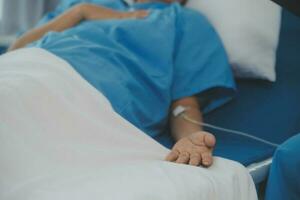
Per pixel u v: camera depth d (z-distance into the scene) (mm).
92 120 1033
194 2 1722
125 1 1814
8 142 889
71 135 981
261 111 1416
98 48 1312
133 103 1239
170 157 981
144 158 986
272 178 919
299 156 872
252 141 1284
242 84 1555
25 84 1002
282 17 1705
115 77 1246
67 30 1492
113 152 971
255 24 1519
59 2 2543
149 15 1561
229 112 1452
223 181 882
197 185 837
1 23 2492
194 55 1471
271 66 1511
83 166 911
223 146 1256
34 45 1383
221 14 1596
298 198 918
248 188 924
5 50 2029
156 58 1396
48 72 1095
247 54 1502
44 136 942
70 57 1241
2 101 940
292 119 1352
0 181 839
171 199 786
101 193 779
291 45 1660
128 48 1411
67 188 805
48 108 996
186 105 1398
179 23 1524
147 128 1303
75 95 1073
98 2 1862
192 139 1032
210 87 1414
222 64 1479
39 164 881
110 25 1464
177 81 1427
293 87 1482
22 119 940
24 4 2488
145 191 791
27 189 812
